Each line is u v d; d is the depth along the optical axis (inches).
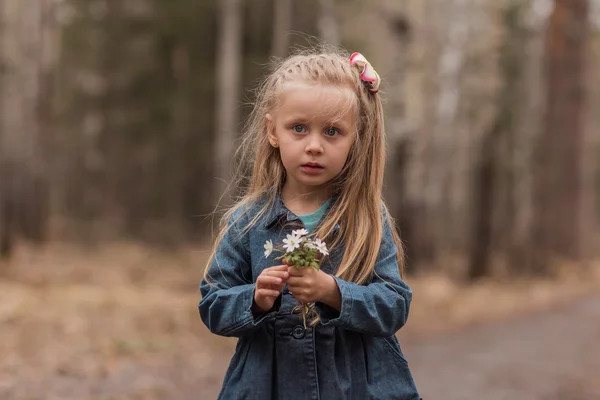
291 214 88.6
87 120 928.9
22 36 616.1
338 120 85.4
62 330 286.5
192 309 362.9
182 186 944.3
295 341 86.7
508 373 267.1
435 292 497.0
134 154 941.8
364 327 83.7
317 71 86.7
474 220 618.5
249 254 90.6
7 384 200.4
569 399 228.5
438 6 612.1
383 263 89.1
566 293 561.0
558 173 710.5
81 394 198.5
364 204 89.1
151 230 921.5
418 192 577.6
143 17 873.5
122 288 450.3
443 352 311.9
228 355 274.5
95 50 908.0
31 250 625.6
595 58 986.7
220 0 826.8
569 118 708.7
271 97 90.0
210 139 884.0
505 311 453.7
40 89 624.1
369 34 698.8
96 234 866.8
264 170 91.7
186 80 869.2
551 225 708.7
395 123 537.3
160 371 237.5
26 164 634.8
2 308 326.0
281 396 87.0
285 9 666.8
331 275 86.0
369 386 88.7
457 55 621.0
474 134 708.0
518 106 798.5
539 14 829.8
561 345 328.8
